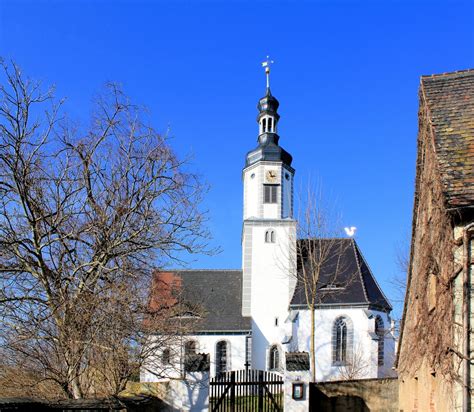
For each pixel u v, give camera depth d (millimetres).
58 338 15656
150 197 17797
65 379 16016
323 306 38875
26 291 16000
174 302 19906
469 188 11719
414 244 17500
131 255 17516
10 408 12883
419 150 15977
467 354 11227
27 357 16141
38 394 16375
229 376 21172
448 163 12547
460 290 11688
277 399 20594
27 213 16047
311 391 22359
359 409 22469
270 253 43094
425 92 15148
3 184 15719
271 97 46906
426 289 14773
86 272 16859
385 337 39062
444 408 12430
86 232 17062
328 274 41031
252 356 41219
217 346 41031
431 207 14109
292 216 45344
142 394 18141
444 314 12320
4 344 15547
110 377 16828
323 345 38219
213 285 44688
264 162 45219
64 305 15648
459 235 11734
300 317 39094
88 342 15484
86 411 15102
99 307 15992
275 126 47000
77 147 16984
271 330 41750
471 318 11352
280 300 42188
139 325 16781
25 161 15773
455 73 15617
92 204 17172
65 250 16891
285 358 20422
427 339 14562
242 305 42531
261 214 44281
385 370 38281
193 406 18859
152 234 17828
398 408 22516
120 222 17266
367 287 39875
